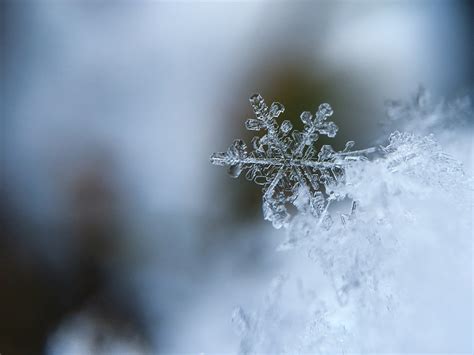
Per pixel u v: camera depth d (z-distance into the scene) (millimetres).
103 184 52
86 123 55
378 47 51
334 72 50
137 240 47
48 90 57
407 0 53
